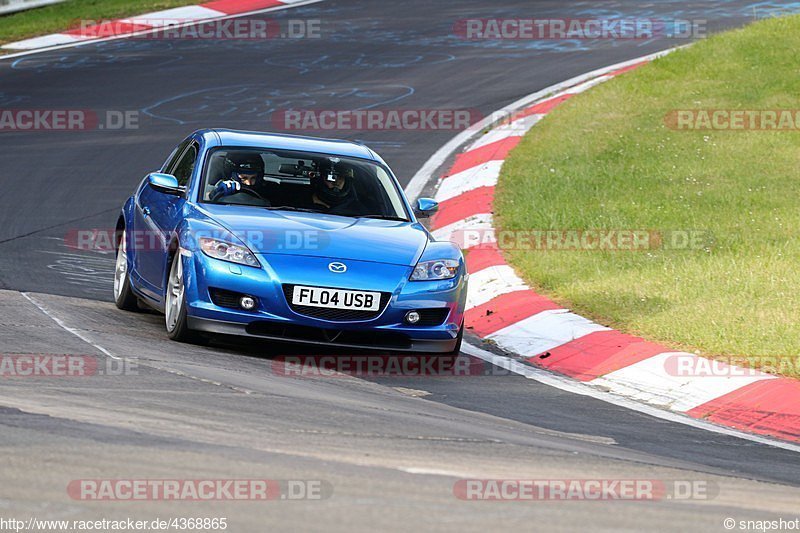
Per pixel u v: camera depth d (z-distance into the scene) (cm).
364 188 3189
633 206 4769
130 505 1338
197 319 2748
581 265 4059
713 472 2000
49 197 5003
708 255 4116
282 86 7512
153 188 3055
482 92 7294
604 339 3219
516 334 3391
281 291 2725
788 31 7544
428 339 2845
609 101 6575
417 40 8944
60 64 8094
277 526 1289
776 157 5456
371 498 1430
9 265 3819
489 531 1322
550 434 2233
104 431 1694
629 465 1919
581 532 1355
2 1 9825
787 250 4081
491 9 10175
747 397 2731
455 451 1842
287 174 3150
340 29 9400
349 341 2794
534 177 5309
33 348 2466
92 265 3959
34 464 1475
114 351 2533
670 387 2831
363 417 2080
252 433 1797
